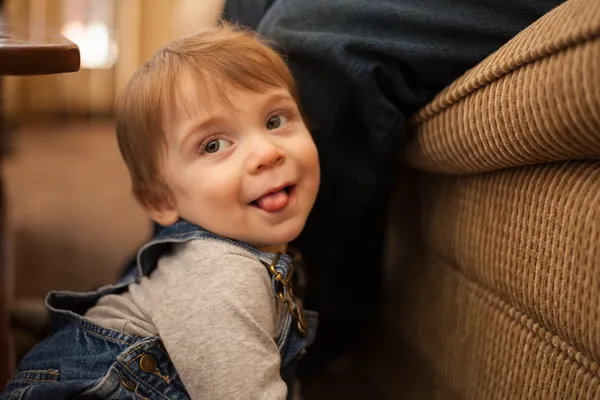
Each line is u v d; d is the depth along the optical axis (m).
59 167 2.40
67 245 1.69
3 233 1.41
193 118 0.71
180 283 0.70
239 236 0.73
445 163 0.78
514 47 0.63
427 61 0.79
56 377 0.69
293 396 0.89
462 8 0.78
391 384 1.06
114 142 2.79
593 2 0.54
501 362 0.74
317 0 0.83
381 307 1.11
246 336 0.64
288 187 0.74
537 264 0.65
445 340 0.87
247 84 0.72
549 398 0.66
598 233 0.57
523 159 0.64
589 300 0.58
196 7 1.84
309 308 1.03
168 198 0.78
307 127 0.85
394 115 0.81
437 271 0.89
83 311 0.81
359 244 1.00
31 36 0.72
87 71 3.04
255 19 0.99
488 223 0.73
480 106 0.66
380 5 0.80
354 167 0.89
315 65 0.82
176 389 0.69
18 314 1.20
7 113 2.88
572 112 0.54
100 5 2.96
